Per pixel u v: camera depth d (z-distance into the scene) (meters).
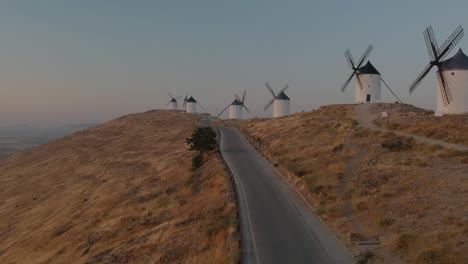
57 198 62.12
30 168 97.06
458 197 22.45
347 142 44.12
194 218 30.06
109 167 74.94
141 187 51.66
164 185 48.97
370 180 28.70
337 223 23.36
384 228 21.05
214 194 34.59
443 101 51.12
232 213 27.06
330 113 70.44
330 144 44.72
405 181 26.98
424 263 15.99
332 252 19.75
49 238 40.94
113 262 25.88
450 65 50.44
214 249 22.42
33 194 70.50
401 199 24.11
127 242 29.64
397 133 45.16
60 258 32.72
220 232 24.33
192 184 43.84
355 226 22.41
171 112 156.50
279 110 108.25
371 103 73.44
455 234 17.73
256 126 80.75
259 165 45.34
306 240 21.67
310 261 18.91
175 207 36.75
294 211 27.20
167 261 23.16
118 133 121.81
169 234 27.50
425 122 46.53
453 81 49.91
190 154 62.84
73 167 85.75
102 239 34.25
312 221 24.78
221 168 43.62
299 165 38.44
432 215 20.89
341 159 37.22
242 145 63.56
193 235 25.72
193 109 167.62
